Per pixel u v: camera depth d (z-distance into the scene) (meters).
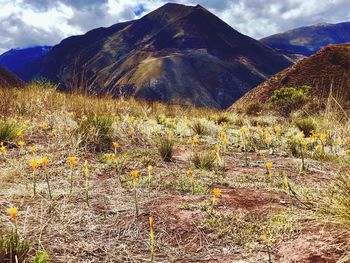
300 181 4.39
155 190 3.87
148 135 7.41
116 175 4.43
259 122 12.96
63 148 5.60
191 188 3.95
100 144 5.94
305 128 9.28
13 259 2.25
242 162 5.59
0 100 8.48
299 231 2.84
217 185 4.13
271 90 52.19
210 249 2.73
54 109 8.39
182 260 2.58
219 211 3.29
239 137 7.95
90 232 2.88
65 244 2.67
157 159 5.38
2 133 5.70
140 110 11.34
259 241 2.80
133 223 3.06
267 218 3.14
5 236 2.56
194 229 3.00
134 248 2.72
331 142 6.39
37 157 4.83
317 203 2.99
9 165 4.42
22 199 3.34
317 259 2.43
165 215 3.22
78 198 3.53
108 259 2.54
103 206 3.37
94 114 7.51
